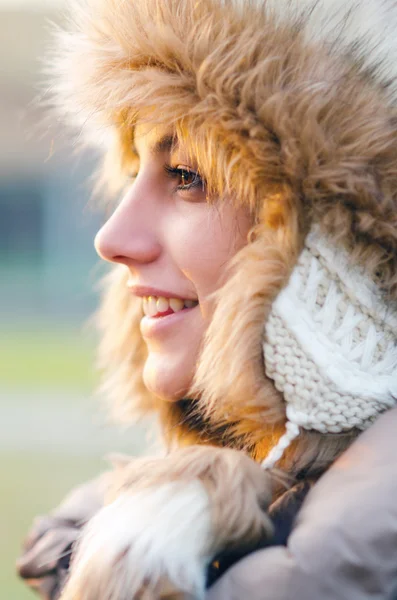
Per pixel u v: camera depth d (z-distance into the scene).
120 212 0.75
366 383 0.66
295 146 0.66
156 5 0.71
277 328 0.66
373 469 0.60
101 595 0.60
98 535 0.63
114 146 0.85
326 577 0.56
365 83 0.67
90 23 0.76
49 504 2.59
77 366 5.56
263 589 0.57
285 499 0.65
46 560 0.90
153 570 0.59
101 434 3.53
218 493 0.61
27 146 8.73
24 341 6.70
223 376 0.68
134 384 0.90
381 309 0.67
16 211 9.45
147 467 0.67
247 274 0.67
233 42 0.68
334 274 0.66
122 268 0.91
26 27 7.47
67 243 8.75
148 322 0.77
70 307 8.22
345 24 0.68
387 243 0.66
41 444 3.41
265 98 0.67
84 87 0.77
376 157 0.66
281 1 0.69
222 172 0.69
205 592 0.59
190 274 0.72
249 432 0.72
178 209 0.73
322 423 0.67
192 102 0.69
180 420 0.84
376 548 0.56
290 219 0.66
